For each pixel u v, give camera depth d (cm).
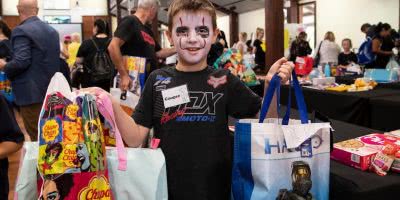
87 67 402
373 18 970
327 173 113
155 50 323
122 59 273
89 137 100
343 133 188
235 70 372
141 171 107
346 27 1062
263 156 107
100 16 1619
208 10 124
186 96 124
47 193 95
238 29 1527
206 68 129
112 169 106
